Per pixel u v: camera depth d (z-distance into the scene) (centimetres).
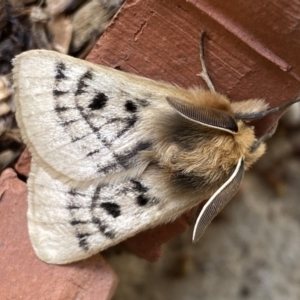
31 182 14
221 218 18
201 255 17
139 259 17
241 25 14
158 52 14
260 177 18
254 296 17
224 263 17
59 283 14
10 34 15
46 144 14
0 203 14
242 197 18
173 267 17
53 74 14
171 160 14
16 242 14
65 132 14
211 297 17
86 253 14
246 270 17
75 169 14
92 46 15
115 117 14
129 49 14
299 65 14
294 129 18
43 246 14
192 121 14
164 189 14
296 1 13
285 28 13
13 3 14
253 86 14
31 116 14
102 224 14
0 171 15
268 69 14
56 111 14
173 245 17
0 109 14
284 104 14
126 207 14
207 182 14
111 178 14
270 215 18
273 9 13
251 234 18
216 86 14
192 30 14
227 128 13
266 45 14
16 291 14
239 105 14
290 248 18
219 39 14
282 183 18
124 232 14
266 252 18
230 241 17
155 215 14
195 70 14
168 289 17
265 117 14
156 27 14
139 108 14
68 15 14
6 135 15
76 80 14
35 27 14
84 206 14
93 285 14
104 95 14
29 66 14
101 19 14
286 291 17
